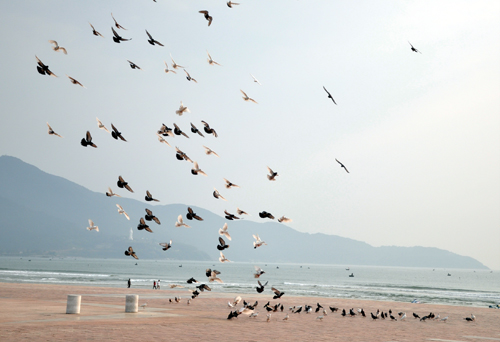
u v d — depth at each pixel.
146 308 29.91
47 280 88.81
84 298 36.84
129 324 20.16
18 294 38.31
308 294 73.06
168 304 34.41
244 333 19.66
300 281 143.62
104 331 17.47
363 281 162.00
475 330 25.80
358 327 25.12
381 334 22.19
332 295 73.44
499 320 33.03
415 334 22.81
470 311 41.50
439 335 22.70
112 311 25.83
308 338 19.23
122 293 46.03
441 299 74.25
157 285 65.88
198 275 161.50
